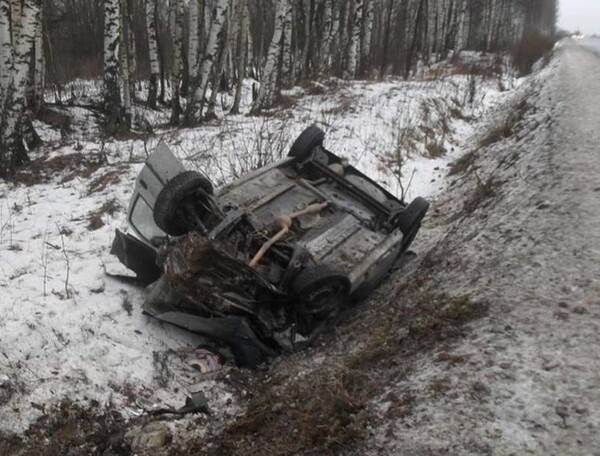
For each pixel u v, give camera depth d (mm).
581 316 3830
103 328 4695
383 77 22406
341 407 3502
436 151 12156
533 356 3492
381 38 34500
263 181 5891
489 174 8711
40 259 5977
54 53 24359
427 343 4012
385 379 3760
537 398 3141
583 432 2869
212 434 3812
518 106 14656
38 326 4465
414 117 13680
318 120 12680
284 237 5070
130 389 4168
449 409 3189
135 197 5523
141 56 26500
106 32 12266
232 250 4840
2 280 5371
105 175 9023
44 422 3686
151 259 5523
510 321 3920
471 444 2902
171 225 4977
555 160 7277
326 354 4660
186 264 4289
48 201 8148
